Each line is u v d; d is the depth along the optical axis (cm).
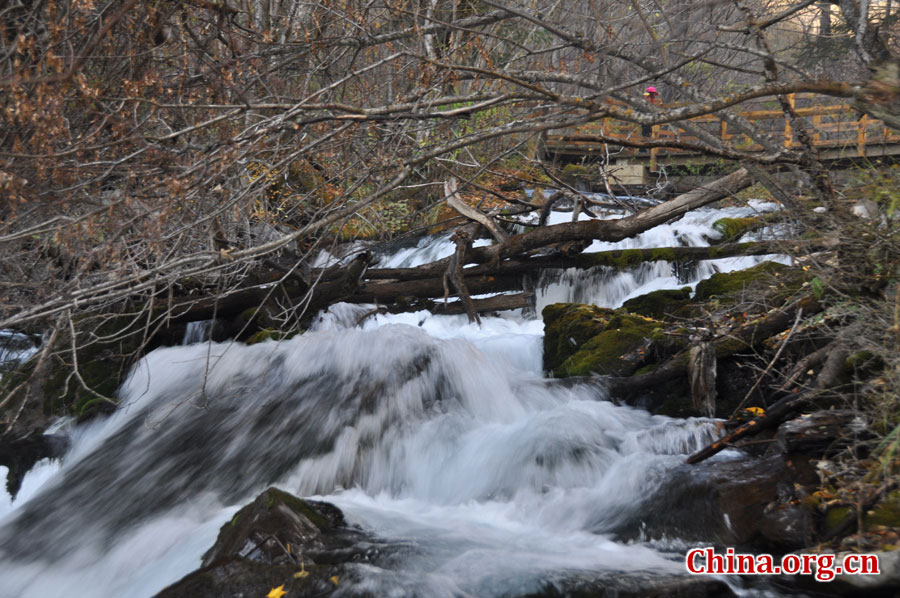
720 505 400
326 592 350
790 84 364
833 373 445
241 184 543
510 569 373
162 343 801
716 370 555
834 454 395
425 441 556
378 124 583
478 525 457
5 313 535
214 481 547
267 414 615
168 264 390
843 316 451
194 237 524
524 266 873
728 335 535
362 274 855
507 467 502
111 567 467
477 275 872
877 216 433
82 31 527
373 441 564
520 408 602
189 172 429
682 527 407
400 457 550
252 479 542
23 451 667
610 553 400
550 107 466
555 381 618
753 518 387
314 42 643
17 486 665
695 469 438
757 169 532
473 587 356
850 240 429
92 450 623
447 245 1102
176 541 468
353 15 666
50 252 511
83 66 533
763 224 583
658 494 433
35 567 488
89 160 495
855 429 388
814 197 486
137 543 481
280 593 351
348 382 633
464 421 578
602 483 468
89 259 440
